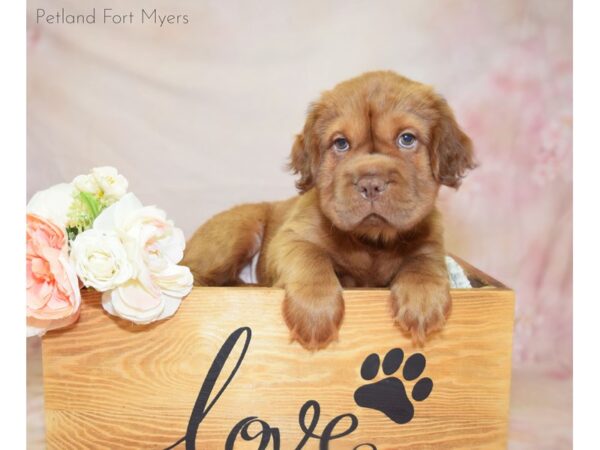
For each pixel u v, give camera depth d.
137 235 0.45
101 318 0.48
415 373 0.49
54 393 0.49
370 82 0.51
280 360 0.48
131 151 0.77
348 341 0.48
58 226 0.46
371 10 0.77
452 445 0.50
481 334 0.49
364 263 0.53
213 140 0.78
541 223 0.81
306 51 0.77
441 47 0.77
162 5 0.75
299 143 0.54
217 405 0.49
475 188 0.81
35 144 0.75
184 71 0.77
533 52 0.77
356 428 0.49
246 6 0.76
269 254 0.56
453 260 0.64
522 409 0.68
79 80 0.75
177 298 0.47
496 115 0.78
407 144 0.49
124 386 0.49
